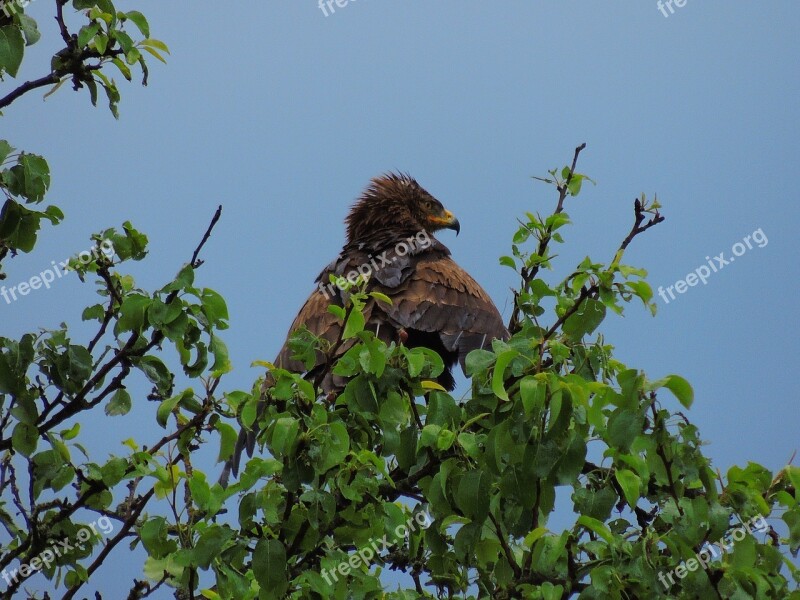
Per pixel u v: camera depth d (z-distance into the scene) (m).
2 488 11.42
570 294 11.59
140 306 10.89
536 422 9.94
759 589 9.54
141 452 10.50
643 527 10.59
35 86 11.16
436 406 10.83
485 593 11.18
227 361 10.96
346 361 10.88
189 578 10.11
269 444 10.66
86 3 11.23
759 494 10.05
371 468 10.76
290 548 10.68
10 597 11.19
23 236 11.11
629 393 9.61
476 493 10.10
